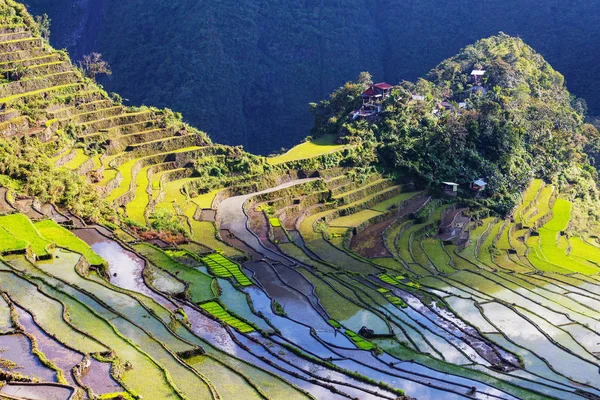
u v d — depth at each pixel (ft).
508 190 293.43
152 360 108.47
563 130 357.41
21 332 107.34
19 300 119.96
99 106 255.09
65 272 135.64
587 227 306.35
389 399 114.62
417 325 159.74
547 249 260.42
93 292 131.23
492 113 309.83
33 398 89.25
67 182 181.88
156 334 120.67
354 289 171.63
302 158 263.29
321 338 140.46
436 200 273.54
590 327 176.86
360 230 234.38
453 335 158.51
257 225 213.87
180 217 204.85
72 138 227.20
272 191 242.58
